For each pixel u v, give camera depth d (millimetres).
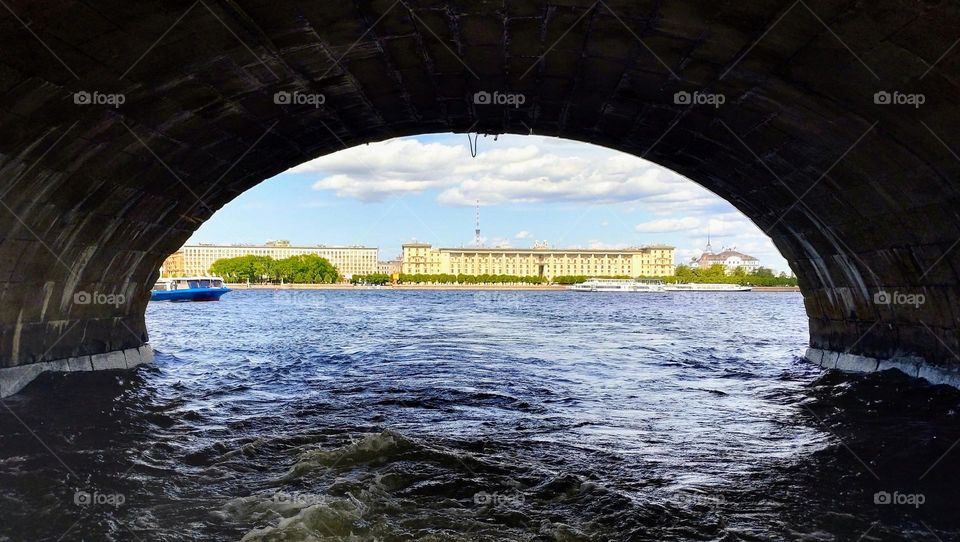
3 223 11273
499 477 9328
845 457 10242
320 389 17297
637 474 9547
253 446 10844
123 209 14500
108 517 7531
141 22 8125
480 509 8047
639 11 9164
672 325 49281
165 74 9859
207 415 13461
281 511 7848
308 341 32938
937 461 9844
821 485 8930
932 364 14484
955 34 7035
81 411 12836
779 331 42656
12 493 8125
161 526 7324
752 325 49594
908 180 11312
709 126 13773
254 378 19250
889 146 10570
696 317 62625
